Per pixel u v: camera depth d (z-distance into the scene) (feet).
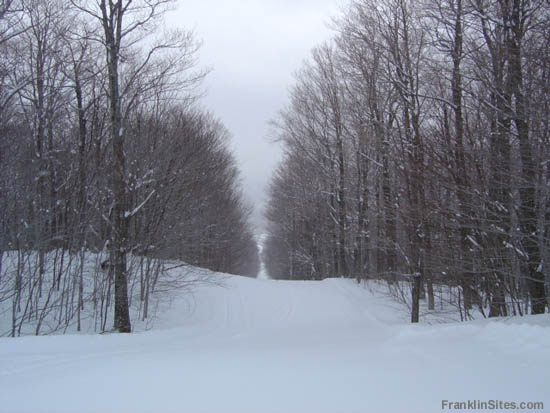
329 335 38.86
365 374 18.02
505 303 37.29
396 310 54.95
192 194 62.75
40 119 45.37
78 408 14.23
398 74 46.14
